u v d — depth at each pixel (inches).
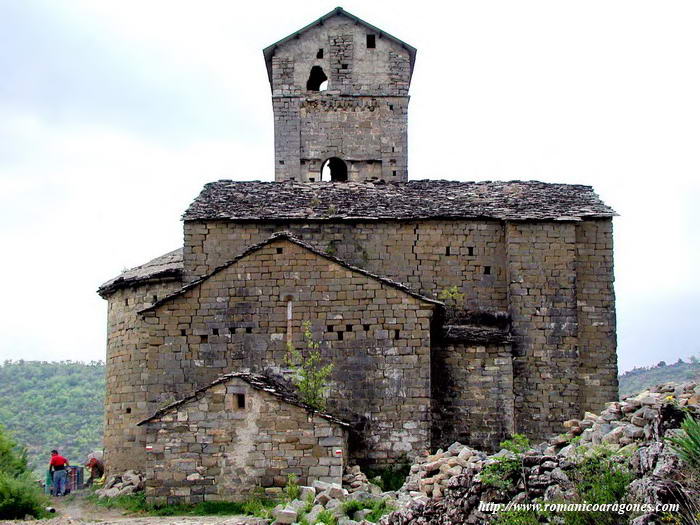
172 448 967.0
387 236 1258.0
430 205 1284.4
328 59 1574.8
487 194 1326.3
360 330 1109.7
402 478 1043.9
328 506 816.9
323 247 1248.8
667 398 653.3
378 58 1579.7
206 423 970.1
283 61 1571.1
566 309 1232.8
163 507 954.1
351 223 1256.8
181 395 1111.6
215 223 1246.9
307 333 1112.2
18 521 903.7
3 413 2815.0
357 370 1099.9
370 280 1120.2
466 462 853.2
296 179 1540.4
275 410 968.9
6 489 951.6
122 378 1298.0
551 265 1243.2
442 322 1182.9
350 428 1035.3
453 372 1162.0
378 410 1088.8
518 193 1326.3
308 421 965.2
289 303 1122.0
